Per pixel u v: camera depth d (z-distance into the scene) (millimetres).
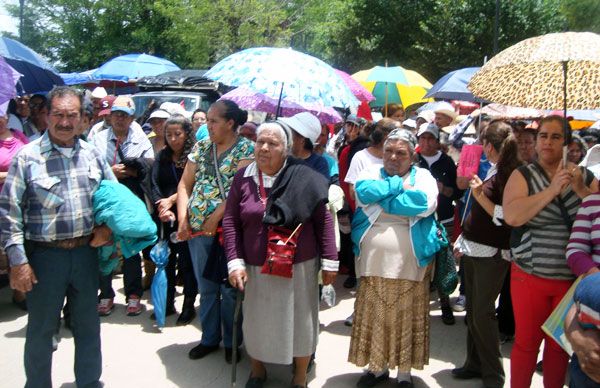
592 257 2979
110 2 27219
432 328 5312
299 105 5539
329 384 4098
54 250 3412
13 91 4559
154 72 14469
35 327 3453
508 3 21516
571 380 2514
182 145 5266
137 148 5664
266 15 22797
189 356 4477
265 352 3725
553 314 2971
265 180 3742
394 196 3723
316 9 26688
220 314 4508
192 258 4535
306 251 3736
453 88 8969
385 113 9039
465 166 3812
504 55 3059
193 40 22844
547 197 3061
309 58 4492
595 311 2174
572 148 4586
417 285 3826
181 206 4430
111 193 3529
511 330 4992
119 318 5324
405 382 3971
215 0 22422
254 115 9094
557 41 2883
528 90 3307
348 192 6113
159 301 5008
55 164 3363
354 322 3959
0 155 4926
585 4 20734
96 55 27672
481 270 3852
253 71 4301
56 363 4316
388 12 24781
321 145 5355
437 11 22719
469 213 3977
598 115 7270
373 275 3822
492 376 3916
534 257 3266
